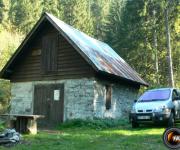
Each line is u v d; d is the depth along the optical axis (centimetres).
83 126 2025
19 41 4316
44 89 2339
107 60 2348
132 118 1802
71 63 2241
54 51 2322
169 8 3616
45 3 6375
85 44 2311
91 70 2152
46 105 2311
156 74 3916
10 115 1573
